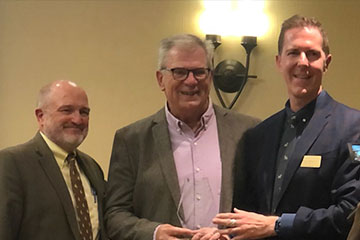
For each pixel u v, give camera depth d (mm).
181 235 2252
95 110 3623
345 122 2180
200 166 2445
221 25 3631
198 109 2441
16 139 3596
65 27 3619
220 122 2533
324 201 2162
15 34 3604
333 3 3646
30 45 3605
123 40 3637
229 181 2402
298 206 2189
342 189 2086
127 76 3639
